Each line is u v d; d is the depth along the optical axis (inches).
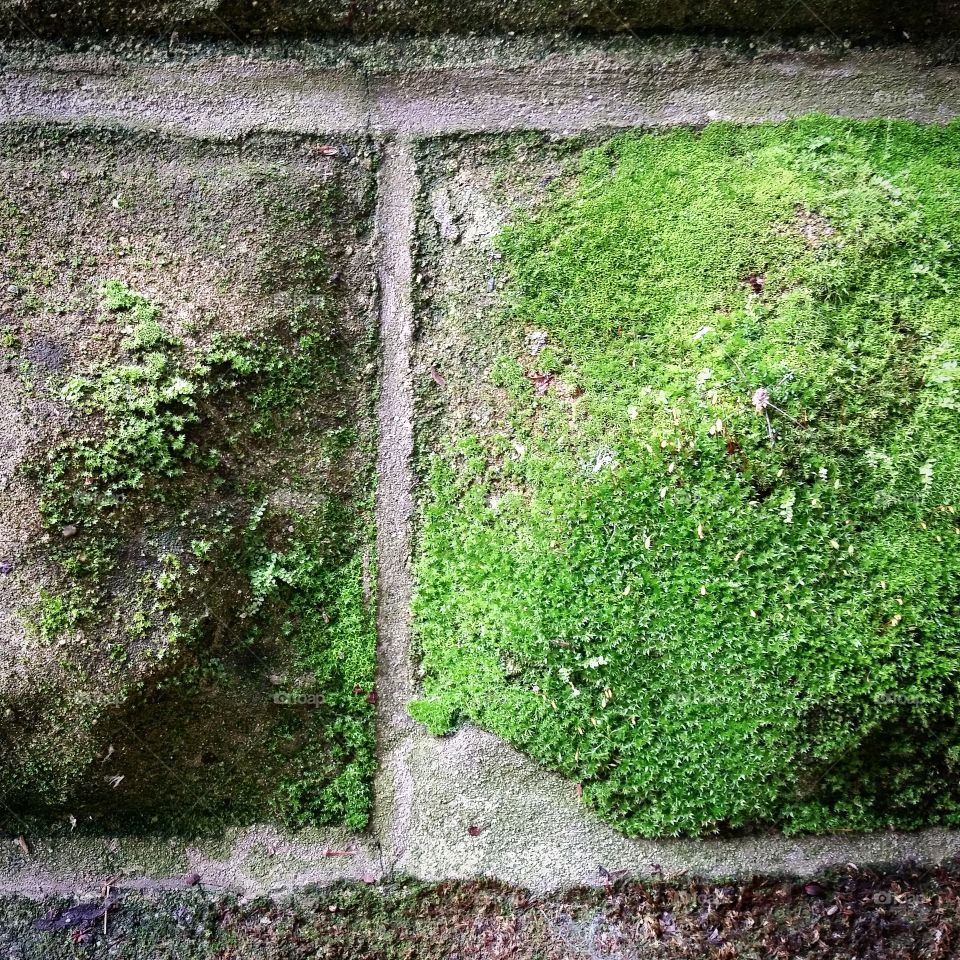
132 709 60.8
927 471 61.1
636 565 63.5
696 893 64.2
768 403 62.1
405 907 65.0
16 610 58.9
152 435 61.2
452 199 69.6
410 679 67.9
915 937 63.1
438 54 69.4
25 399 60.1
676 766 63.7
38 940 63.7
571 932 64.2
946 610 60.0
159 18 67.8
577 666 64.1
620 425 65.7
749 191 66.6
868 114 68.2
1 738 60.5
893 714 60.9
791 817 64.5
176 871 65.4
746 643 62.0
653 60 69.1
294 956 63.7
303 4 67.3
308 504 67.4
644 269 67.2
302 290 67.9
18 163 67.3
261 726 65.7
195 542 62.1
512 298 68.8
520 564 65.9
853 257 63.7
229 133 68.7
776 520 61.8
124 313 63.0
